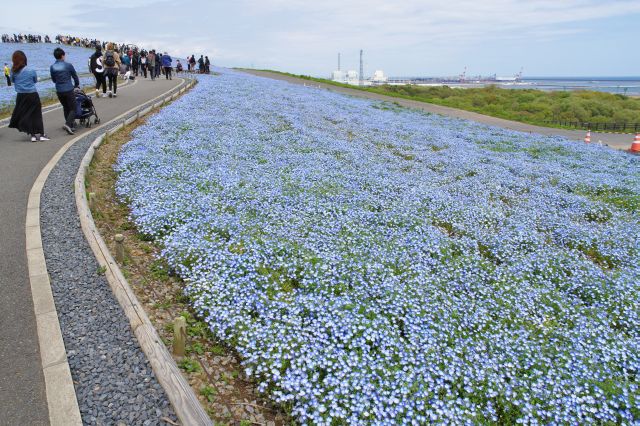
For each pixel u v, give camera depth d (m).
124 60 39.22
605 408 4.90
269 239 8.05
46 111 19.88
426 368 5.25
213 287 6.38
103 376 4.58
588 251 9.90
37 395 4.33
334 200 10.78
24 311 5.56
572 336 6.18
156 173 11.17
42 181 9.97
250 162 13.35
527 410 4.88
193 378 5.07
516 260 8.65
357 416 4.64
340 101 33.19
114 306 5.76
